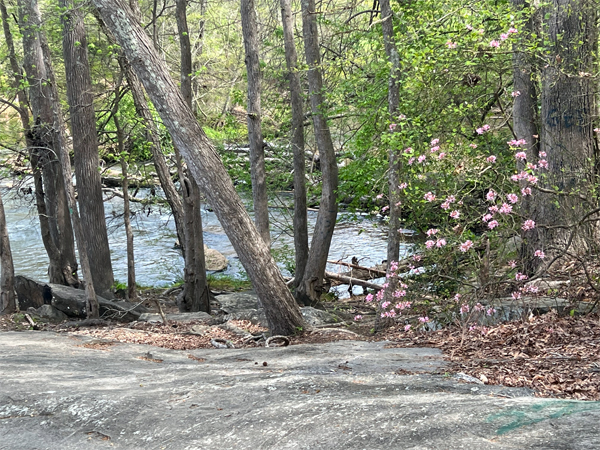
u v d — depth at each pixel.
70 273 17.20
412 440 3.74
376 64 13.99
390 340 8.80
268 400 5.10
